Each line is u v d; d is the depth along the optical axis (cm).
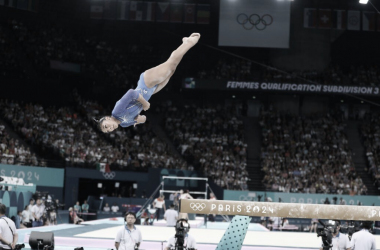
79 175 2916
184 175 3183
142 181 3125
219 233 1702
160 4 3331
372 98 3934
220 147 3475
